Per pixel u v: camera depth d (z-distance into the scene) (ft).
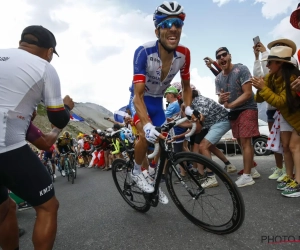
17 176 4.01
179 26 6.35
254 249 5.07
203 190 6.40
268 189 8.84
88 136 37.52
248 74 9.56
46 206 4.36
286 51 7.74
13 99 3.91
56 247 6.47
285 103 7.77
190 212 6.81
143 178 7.30
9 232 5.01
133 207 8.59
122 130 9.61
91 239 6.66
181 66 7.41
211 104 10.61
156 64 6.91
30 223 9.20
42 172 4.33
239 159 18.08
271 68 8.15
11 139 3.91
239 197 5.36
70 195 13.83
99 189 14.10
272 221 6.23
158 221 7.25
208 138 10.48
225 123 10.50
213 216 6.40
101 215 8.66
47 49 4.68
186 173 6.42
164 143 6.52
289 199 7.55
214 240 5.69
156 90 7.68
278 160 10.13
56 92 4.39
